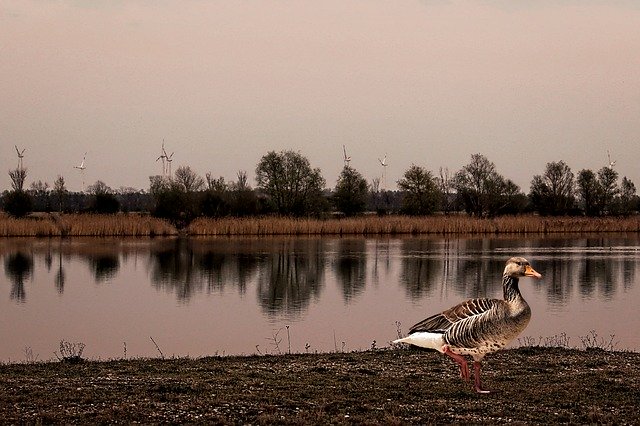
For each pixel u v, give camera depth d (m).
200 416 14.05
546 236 97.75
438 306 38.31
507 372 19.00
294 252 70.62
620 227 104.25
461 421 13.79
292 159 106.00
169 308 37.91
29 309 37.69
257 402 15.18
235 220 92.50
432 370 19.25
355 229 94.50
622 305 38.22
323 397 15.70
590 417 14.11
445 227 97.50
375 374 18.69
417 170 110.00
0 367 19.86
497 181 114.75
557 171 122.06
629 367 20.00
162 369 19.47
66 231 87.38
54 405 14.80
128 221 89.06
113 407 14.55
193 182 110.00
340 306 38.44
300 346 27.28
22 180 116.31
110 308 38.03
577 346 26.66
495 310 15.23
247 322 33.34
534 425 13.66
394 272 54.59
